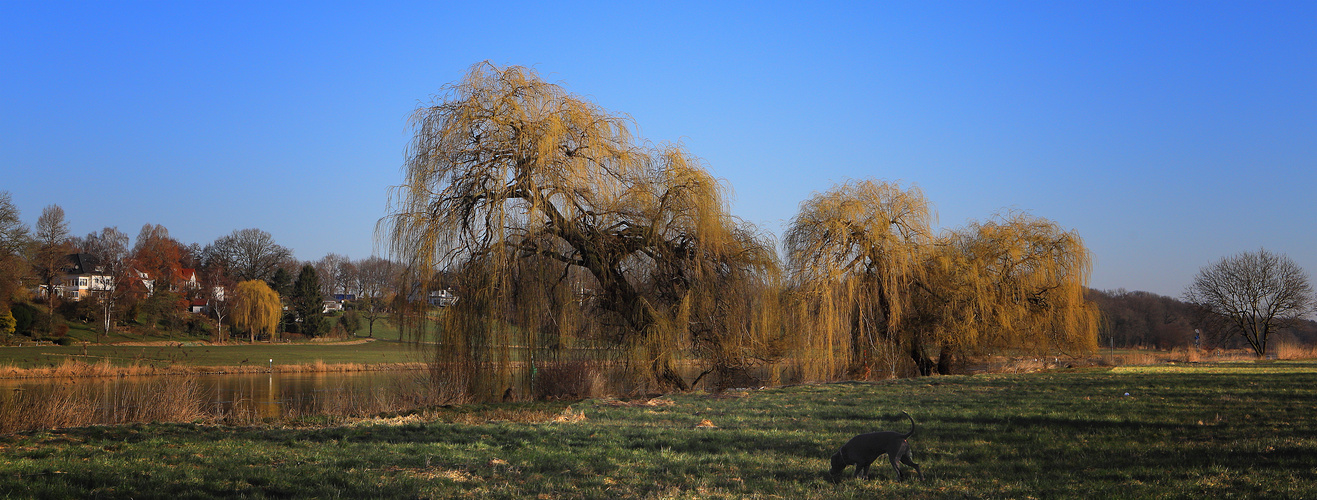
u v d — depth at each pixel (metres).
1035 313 37.31
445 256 24.72
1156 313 85.75
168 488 8.95
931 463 10.57
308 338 90.12
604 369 26.75
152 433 14.38
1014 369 35.56
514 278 25.08
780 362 31.83
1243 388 19.17
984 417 15.09
